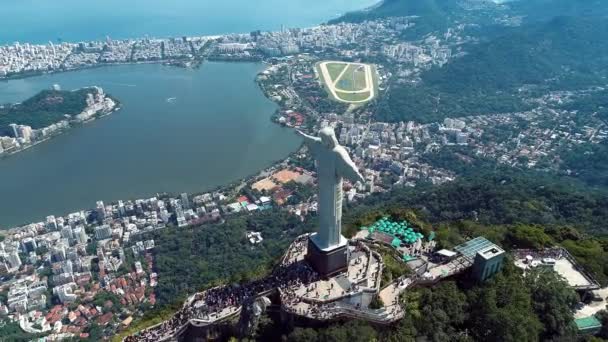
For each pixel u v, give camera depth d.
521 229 102.62
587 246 102.50
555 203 172.75
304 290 74.00
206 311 72.69
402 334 67.12
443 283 77.06
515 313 69.75
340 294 72.81
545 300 75.75
